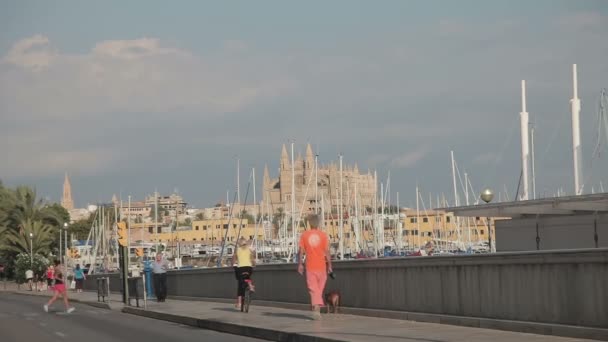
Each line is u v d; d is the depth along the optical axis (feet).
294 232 346.13
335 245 408.67
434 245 401.08
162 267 114.42
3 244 323.78
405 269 63.77
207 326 74.33
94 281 187.62
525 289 50.03
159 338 65.46
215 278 108.68
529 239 97.81
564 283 46.78
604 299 43.88
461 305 56.59
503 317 52.06
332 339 51.78
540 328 47.93
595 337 43.83
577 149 131.75
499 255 52.31
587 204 86.33
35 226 319.88
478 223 409.28
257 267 93.56
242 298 82.99
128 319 91.25
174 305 103.24
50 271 210.18
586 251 44.98
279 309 84.23
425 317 60.03
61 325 83.46
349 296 72.59
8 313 107.45
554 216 95.04
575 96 132.87
